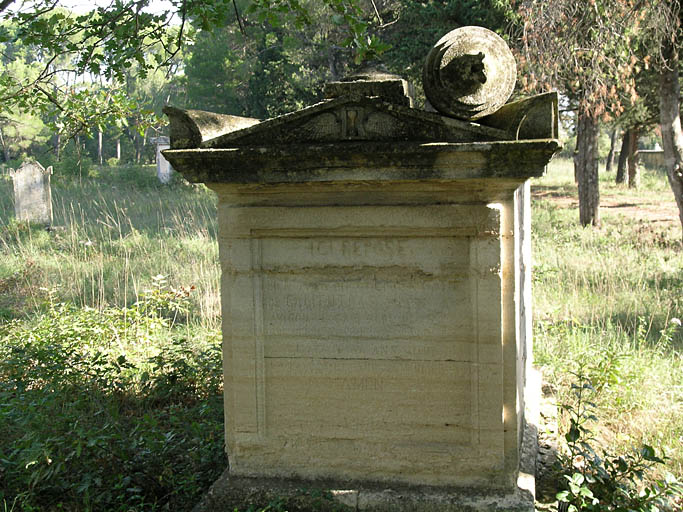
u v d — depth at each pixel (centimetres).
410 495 331
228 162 311
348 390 341
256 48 2817
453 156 292
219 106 3075
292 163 307
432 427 336
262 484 344
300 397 345
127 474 382
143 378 526
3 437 433
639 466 396
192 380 541
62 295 924
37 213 1598
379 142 299
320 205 328
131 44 525
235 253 338
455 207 317
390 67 1634
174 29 648
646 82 1750
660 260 1056
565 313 772
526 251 486
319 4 1678
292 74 2698
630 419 499
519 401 375
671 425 489
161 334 727
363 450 343
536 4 936
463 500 326
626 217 1919
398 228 324
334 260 334
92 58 533
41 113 679
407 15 1566
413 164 297
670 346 659
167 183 2572
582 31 966
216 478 377
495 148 285
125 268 947
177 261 1110
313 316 339
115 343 673
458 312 326
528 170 290
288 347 343
